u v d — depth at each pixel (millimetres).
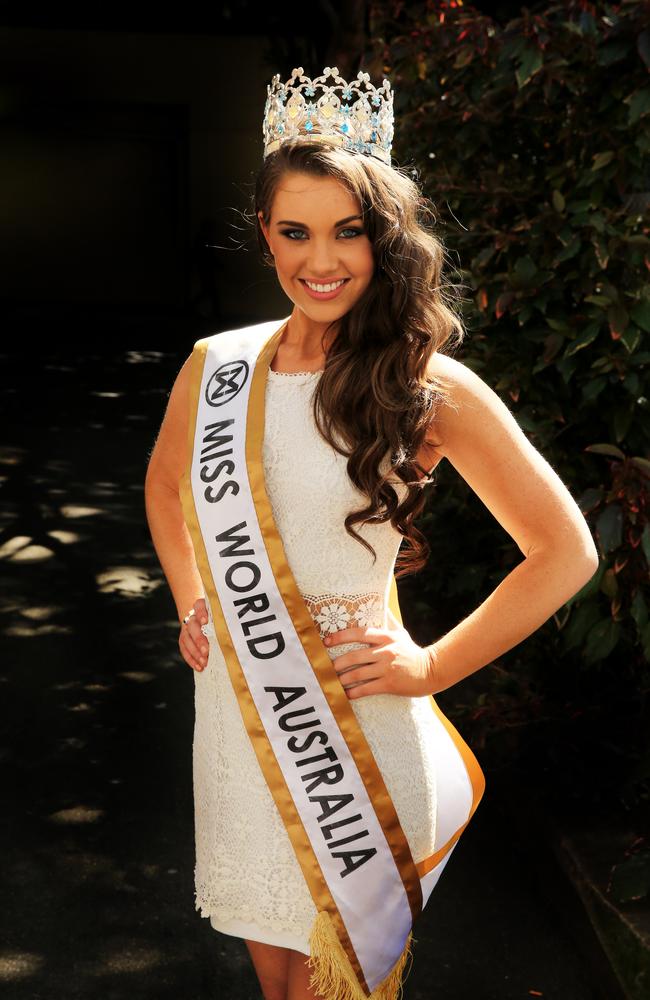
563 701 2918
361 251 1440
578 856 2350
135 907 2391
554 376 2744
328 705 1525
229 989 2148
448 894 2469
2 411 7914
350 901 1544
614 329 2432
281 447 1518
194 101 14391
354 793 1535
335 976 1532
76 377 9594
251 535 1525
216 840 1615
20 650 3723
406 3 3992
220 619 1561
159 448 1760
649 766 2416
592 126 2654
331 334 1507
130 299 15320
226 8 13352
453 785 1656
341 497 1479
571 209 2570
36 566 4609
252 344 1618
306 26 9211
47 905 2379
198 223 14750
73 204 14969
